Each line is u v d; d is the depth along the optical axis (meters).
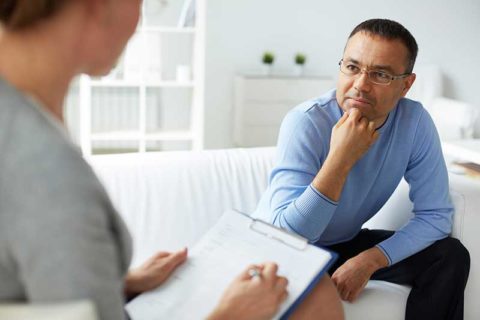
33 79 0.63
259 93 4.31
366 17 4.73
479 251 1.63
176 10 4.41
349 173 1.44
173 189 1.66
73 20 0.62
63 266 0.55
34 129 0.57
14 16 0.60
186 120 4.66
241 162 1.80
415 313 1.50
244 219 1.09
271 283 0.87
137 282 0.97
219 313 0.82
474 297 1.66
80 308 0.53
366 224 1.89
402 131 1.50
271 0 4.50
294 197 1.37
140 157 1.72
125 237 0.66
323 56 4.72
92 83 3.44
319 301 1.01
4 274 0.58
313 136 1.42
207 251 1.04
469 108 4.02
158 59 3.59
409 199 1.74
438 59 4.95
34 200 0.55
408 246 1.50
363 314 1.43
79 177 0.57
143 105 3.60
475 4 4.89
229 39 4.49
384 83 1.37
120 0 0.65
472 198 1.61
